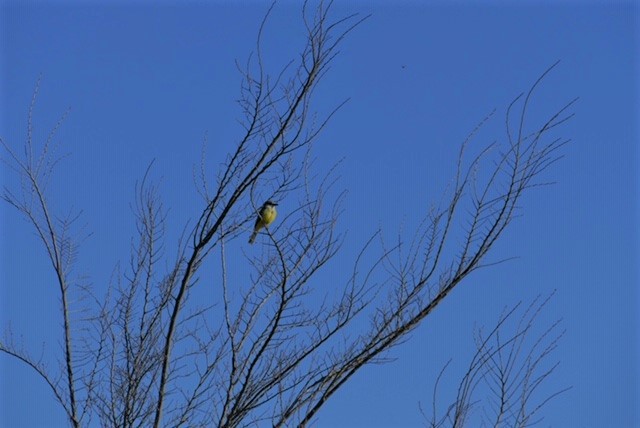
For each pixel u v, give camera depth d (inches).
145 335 557.6
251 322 526.9
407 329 510.9
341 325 520.1
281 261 534.3
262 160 536.4
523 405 492.4
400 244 531.8
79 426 537.0
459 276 519.2
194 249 543.2
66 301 563.2
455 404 492.4
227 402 507.5
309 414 496.4
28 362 542.3
